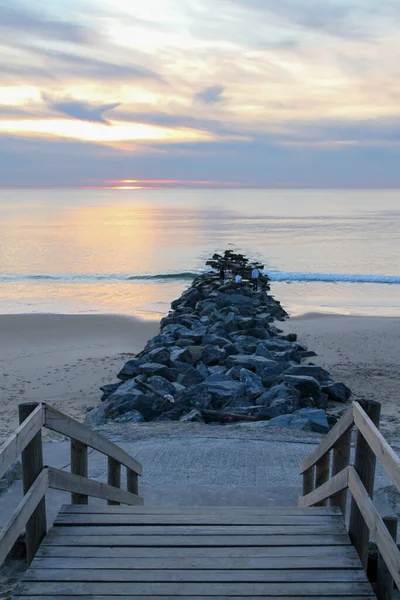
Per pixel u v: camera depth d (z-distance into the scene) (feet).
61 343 70.69
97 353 65.82
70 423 13.44
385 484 22.13
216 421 38.52
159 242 214.69
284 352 58.80
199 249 191.93
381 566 11.23
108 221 338.34
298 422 34.63
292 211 460.14
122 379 49.96
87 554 12.42
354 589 11.35
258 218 364.99
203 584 11.47
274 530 13.46
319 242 216.74
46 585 11.38
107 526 13.57
